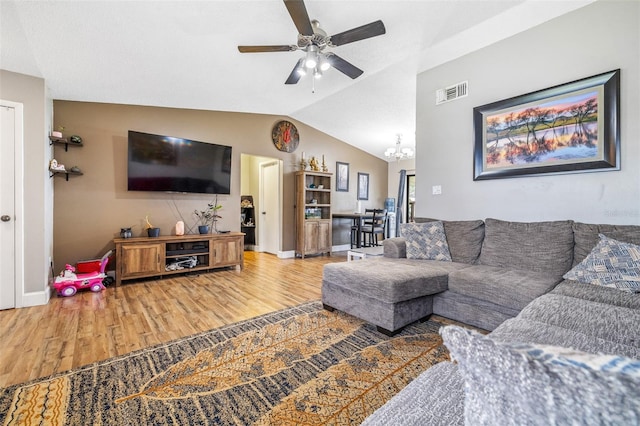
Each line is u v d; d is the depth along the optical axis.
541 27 2.67
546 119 2.61
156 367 1.77
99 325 2.38
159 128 4.23
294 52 3.12
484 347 0.44
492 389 0.45
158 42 2.72
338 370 1.74
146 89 3.62
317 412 1.39
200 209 4.58
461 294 2.31
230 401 1.47
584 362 0.35
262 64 3.34
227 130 4.88
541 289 1.93
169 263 4.12
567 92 2.49
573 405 0.36
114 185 3.88
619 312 1.38
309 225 5.69
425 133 3.62
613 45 2.29
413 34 2.87
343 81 3.95
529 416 0.41
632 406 0.32
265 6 2.37
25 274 2.81
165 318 2.54
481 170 3.07
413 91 4.24
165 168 4.07
